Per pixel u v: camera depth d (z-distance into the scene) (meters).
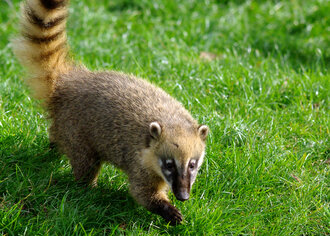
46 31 9.96
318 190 9.79
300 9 18.64
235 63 14.69
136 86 10.06
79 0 17.62
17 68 13.87
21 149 10.16
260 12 18.59
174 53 15.02
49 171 9.85
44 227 8.39
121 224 9.02
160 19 17.67
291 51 16.42
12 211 8.51
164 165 8.73
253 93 13.13
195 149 8.80
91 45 15.33
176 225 8.80
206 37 16.66
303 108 12.46
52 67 10.25
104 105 9.59
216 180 9.91
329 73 14.64
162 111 9.51
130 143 9.20
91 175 9.95
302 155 10.90
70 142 9.91
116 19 17.44
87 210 8.88
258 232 8.85
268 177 10.08
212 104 12.56
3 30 15.66
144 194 9.09
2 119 10.82
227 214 9.12
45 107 10.38
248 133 11.19
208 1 18.95
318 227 9.09
